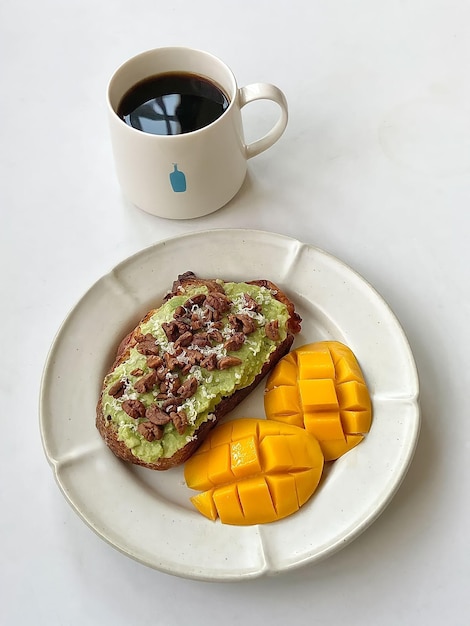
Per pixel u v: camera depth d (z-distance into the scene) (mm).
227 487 338
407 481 353
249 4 552
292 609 324
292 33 531
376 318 383
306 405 355
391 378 365
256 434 352
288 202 453
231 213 449
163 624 323
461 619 317
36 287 431
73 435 358
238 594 329
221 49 525
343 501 333
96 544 346
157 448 343
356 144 475
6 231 453
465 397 378
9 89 522
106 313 396
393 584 327
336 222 444
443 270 422
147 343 368
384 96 495
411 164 465
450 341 396
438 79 499
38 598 333
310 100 496
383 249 432
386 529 340
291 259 405
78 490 340
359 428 351
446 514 343
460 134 475
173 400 347
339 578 330
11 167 482
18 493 362
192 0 559
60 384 371
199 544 325
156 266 409
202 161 398
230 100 411
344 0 547
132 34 542
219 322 373
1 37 551
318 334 401
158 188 413
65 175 476
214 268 411
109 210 458
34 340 411
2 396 393
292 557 315
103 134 495
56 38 547
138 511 336
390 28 527
